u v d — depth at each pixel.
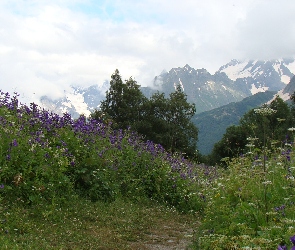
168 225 10.10
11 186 8.80
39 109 12.92
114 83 68.38
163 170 14.09
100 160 11.90
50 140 11.28
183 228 9.85
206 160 63.78
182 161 17.14
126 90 67.69
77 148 11.64
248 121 59.56
